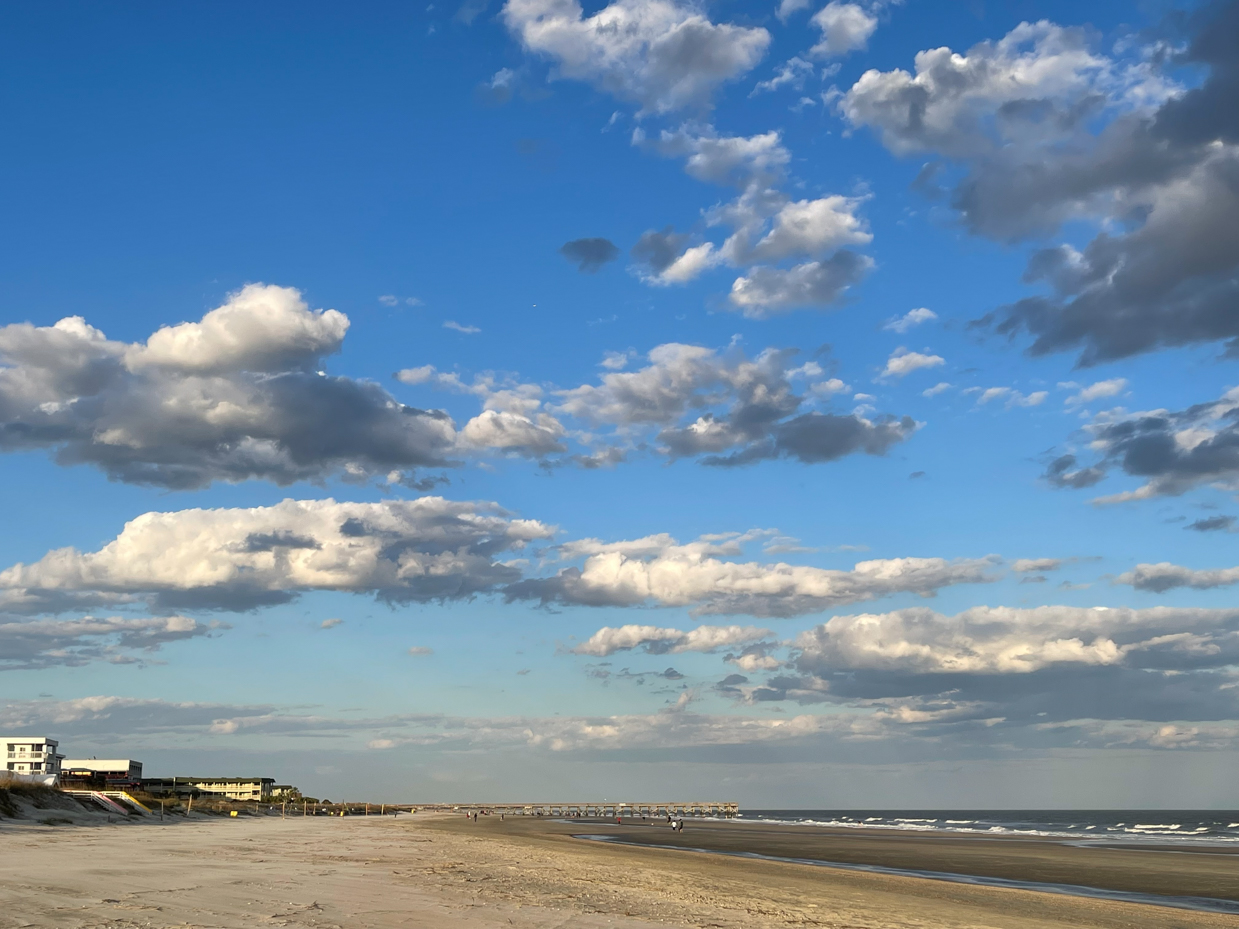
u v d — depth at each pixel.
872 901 37.44
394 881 34.97
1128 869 60.41
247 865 40.50
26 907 22.16
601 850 73.56
